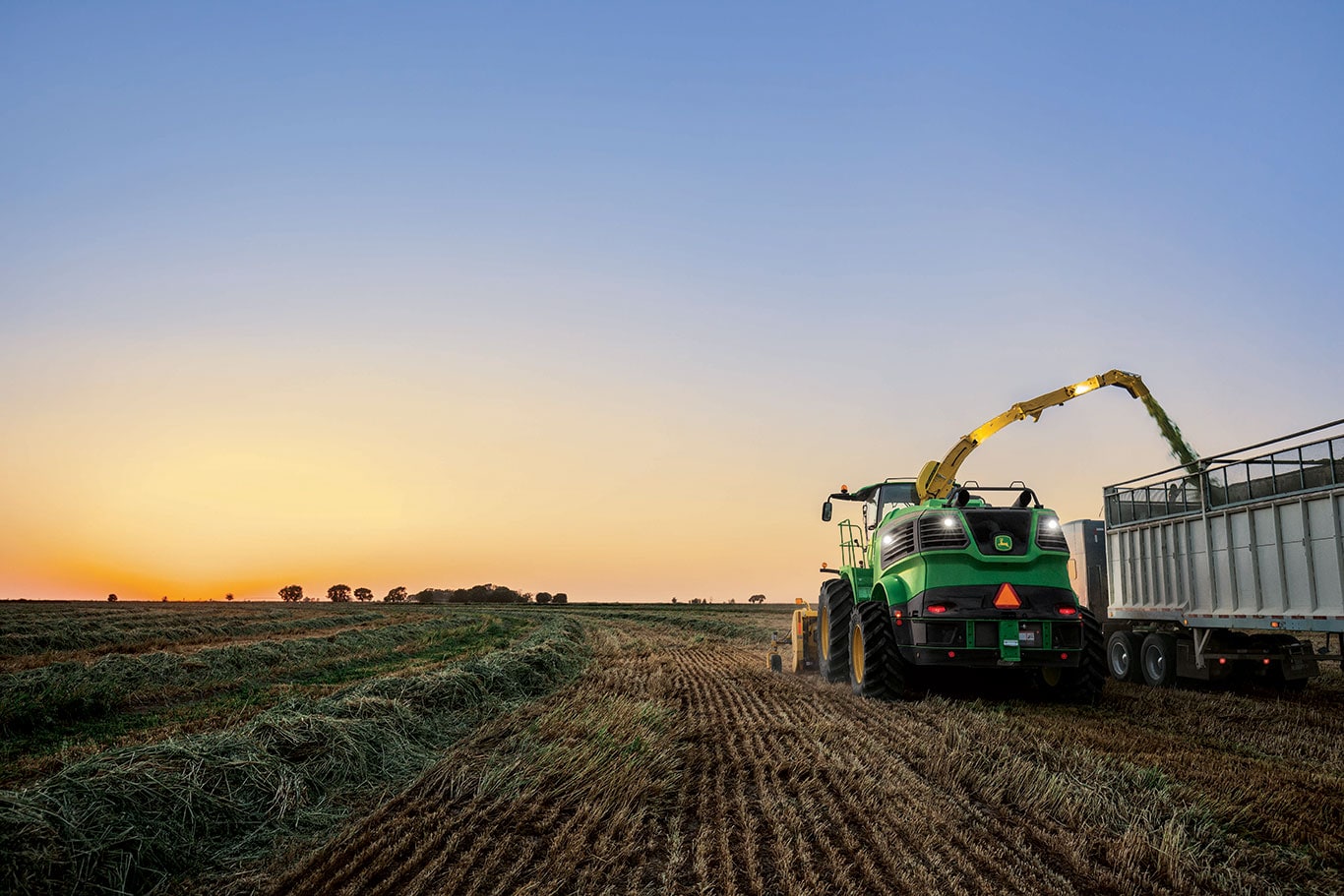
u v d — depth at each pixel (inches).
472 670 475.5
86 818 195.6
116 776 215.2
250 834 215.8
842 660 510.6
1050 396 532.1
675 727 351.9
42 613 1312.7
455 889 177.3
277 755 262.8
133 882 187.3
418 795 254.4
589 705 412.8
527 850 198.7
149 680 522.6
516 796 246.1
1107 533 600.1
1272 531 439.5
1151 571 546.9
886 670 432.8
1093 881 181.6
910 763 283.7
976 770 262.8
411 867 191.2
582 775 262.1
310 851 206.1
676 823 220.2
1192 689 502.9
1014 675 513.7
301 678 563.2
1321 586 405.7
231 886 185.0
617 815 218.4
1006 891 174.9
